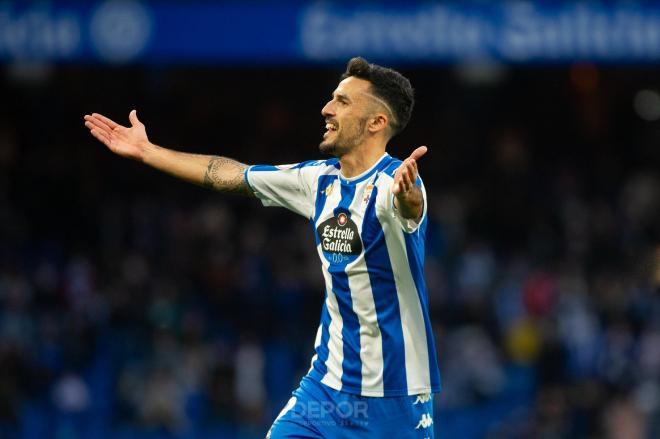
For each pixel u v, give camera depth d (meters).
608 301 48.38
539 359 45.78
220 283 48.47
